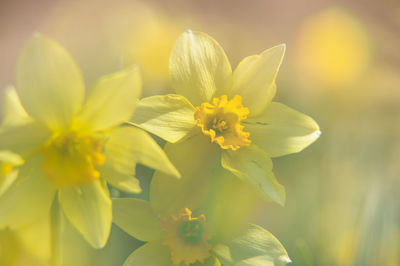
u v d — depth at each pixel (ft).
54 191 1.18
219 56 1.29
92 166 1.16
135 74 1.14
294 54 2.96
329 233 1.44
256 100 1.29
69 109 1.15
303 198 1.53
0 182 1.12
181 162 1.24
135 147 1.16
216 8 3.94
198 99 1.28
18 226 1.16
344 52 2.65
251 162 1.26
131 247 1.29
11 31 3.49
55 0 3.55
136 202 1.21
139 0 3.46
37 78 1.14
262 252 1.21
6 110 1.12
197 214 1.23
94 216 1.17
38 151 1.17
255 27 3.87
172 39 2.28
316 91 2.00
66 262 1.17
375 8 4.02
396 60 3.40
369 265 1.39
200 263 1.22
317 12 3.95
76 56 2.04
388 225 1.48
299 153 1.59
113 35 2.36
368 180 1.54
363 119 2.06
